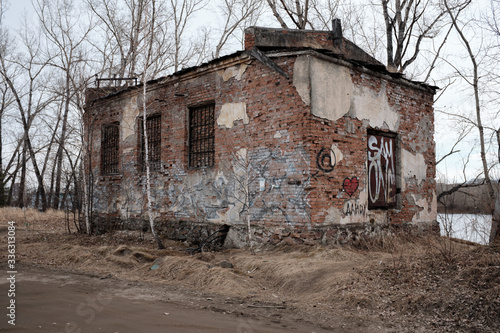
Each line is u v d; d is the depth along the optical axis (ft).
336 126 31.37
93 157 51.01
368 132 35.04
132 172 44.98
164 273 26.30
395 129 36.91
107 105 49.21
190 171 38.45
